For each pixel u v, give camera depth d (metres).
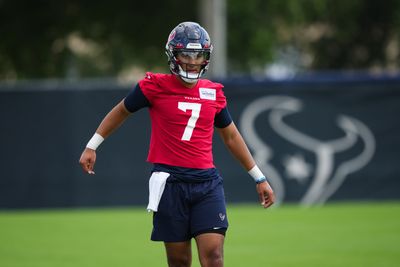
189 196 24.58
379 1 135.25
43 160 58.84
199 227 24.48
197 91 24.95
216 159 59.00
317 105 59.97
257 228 48.59
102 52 128.75
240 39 113.25
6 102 58.66
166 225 24.72
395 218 52.47
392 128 60.28
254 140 59.56
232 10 111.44
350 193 60.16
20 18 116.50
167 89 24.80
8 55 117.62
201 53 24.34
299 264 36.31
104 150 58.84
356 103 60.12
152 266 36.09
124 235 46.28
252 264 36.38
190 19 117.56
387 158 60.25
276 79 59.66
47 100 58.78
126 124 58.88
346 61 139.62
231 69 119.00
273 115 59.78
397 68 140.88
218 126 25.64
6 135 58.78
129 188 59.00
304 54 141.88
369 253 39.16
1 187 58.78
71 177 58.91
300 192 59.81
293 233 46.47
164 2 117.50
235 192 59.25
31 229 49.06
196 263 36.25
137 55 126.12
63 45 118.38
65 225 50.81
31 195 58.91
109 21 119.06
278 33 120.94
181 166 24.67
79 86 58.78
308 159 59.88
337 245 41.78
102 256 38.78
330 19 133.38
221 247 24.50
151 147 25.16
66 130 58.91
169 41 24.55
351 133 60.03
